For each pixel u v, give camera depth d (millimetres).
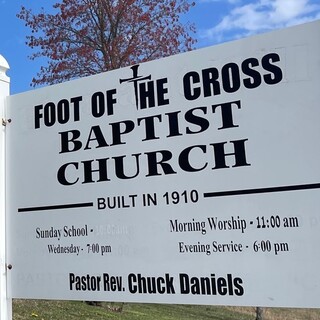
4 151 4000
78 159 3711
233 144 3186
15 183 3928
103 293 3465
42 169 3840
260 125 3121
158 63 3514
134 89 3576
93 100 3723
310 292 2863
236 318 13703
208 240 3178
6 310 3789
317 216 2893
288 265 2936
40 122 3906
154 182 3404
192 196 3266
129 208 3467
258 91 3156
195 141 3309
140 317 10812
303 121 3002
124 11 11609
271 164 3053
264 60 3164
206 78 3334
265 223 3023
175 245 3275
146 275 3338
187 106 3369
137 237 3408
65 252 3652
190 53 3414
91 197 3617
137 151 3498
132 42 11734
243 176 3123
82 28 11922
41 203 3803
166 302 3248
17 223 3873
